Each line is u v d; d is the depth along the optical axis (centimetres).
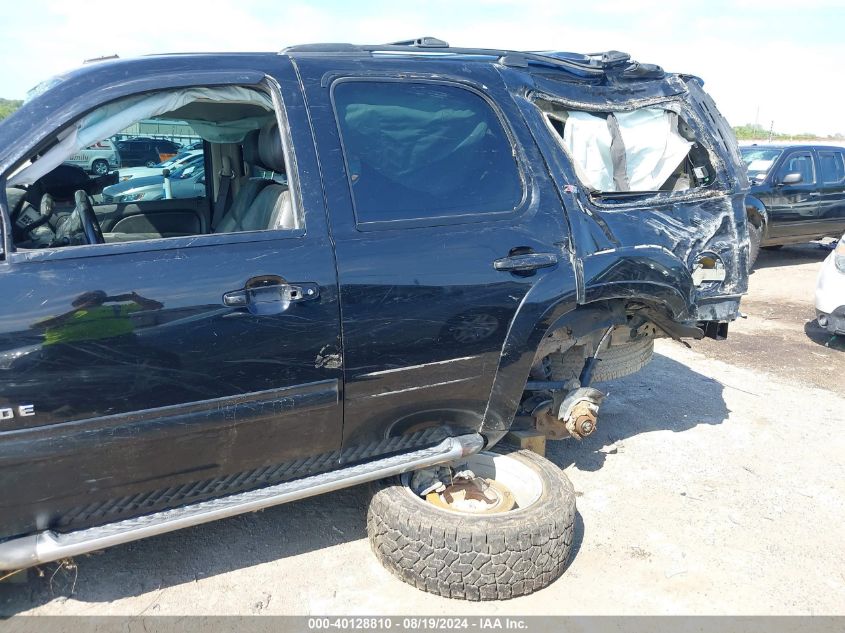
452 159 269
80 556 283
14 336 192
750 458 399
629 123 331
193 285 214
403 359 249
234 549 295
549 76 310
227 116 331
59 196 354
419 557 260
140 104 227
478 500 301
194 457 223
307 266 229
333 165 242
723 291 338
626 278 296
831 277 611
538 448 334
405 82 266
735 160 343
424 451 270
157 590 267
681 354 605
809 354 614
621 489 359
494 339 267
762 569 294
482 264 260
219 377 219
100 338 202
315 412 238
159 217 380
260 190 306
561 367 342
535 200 281
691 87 346
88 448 205
